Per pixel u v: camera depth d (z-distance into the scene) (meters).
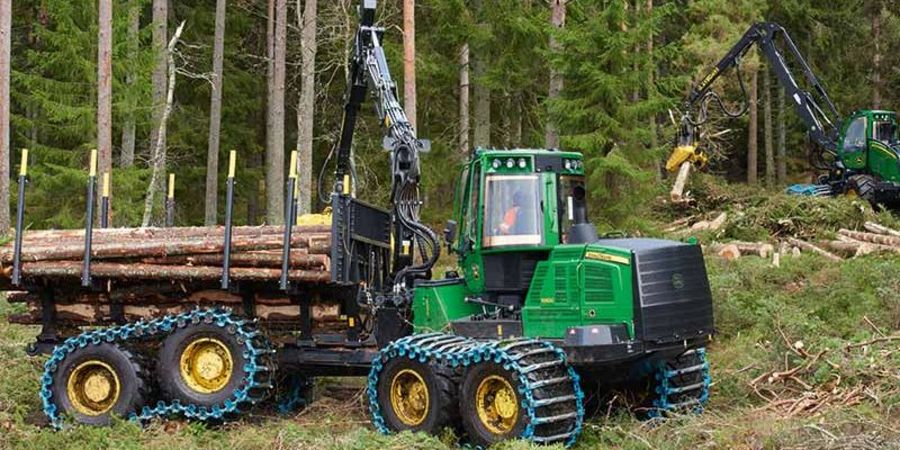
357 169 27.14
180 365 10.12
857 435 8.46
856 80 35.44
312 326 10.66
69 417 10.19
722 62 23.38
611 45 18.03
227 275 10.03
